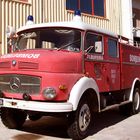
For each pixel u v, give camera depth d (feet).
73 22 26.73
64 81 23.25
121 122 32.42
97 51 27.35
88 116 25.82
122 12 66.23
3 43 41.37
